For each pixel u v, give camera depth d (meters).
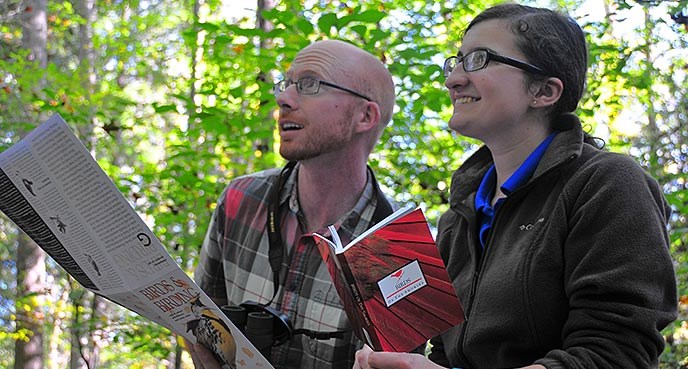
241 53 4.64
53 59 13.16
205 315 1.65
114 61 11.76
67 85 6.48
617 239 1.33
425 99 4.38
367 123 2.27
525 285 1.43
